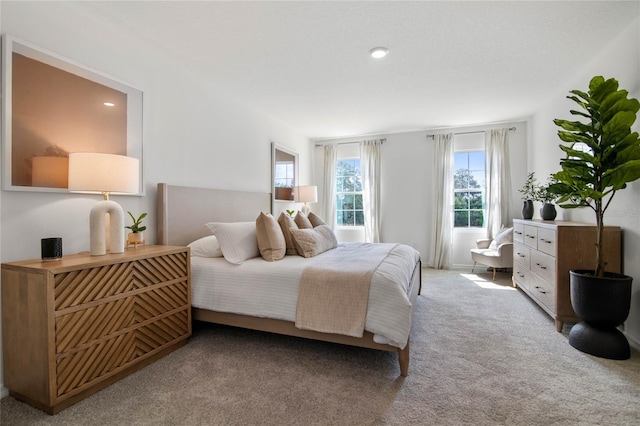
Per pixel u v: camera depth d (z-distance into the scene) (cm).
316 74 311
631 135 194
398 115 450
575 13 214
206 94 327
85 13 212
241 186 384
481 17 218
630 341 229
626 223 235
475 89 352
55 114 193
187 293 231
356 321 189
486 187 498
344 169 597
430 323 271
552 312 262
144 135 257
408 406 157
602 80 213
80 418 149
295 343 236
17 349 160
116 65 234
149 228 262
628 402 158
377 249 316
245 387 175
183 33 239
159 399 164
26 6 181
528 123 468
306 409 155
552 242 262
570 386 173
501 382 178
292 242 284
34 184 182
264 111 430
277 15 215
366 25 227
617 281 202
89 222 205
